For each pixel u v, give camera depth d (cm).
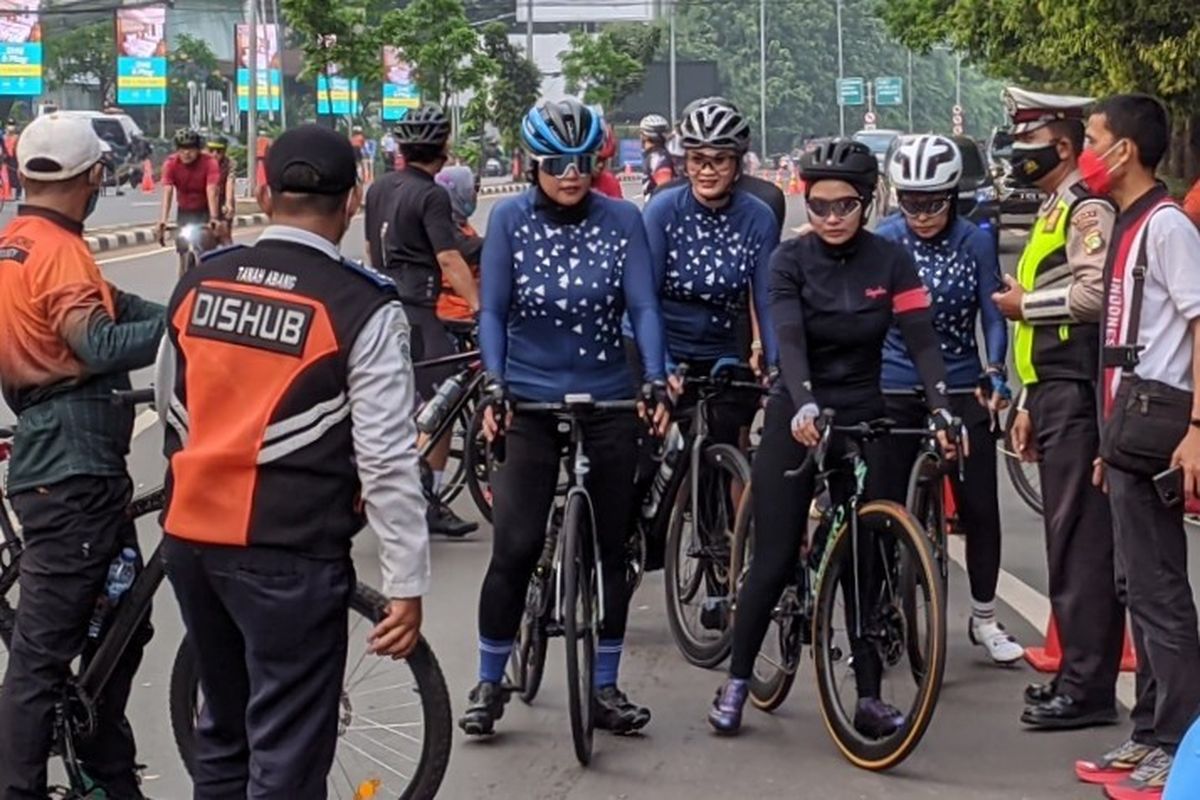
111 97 6719
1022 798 513
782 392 558
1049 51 2405
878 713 541
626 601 574
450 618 710
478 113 4759
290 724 378
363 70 3647
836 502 563
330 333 368
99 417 445
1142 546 498
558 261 545
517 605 561
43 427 441
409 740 471
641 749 561
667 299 647
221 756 401
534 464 550
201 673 396
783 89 9588
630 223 554
